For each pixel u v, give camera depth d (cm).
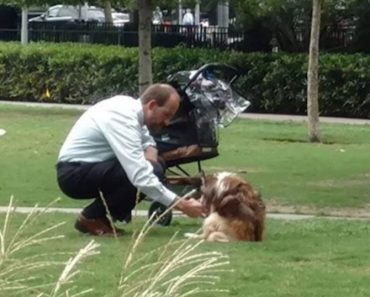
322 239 1080
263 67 2891
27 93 3192
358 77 2800
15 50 3197
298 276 901
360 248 1030
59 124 2477
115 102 1027
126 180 1034
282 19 3017
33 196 1399
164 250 632
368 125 2619
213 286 838
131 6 2655
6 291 560
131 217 1103
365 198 1452
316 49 2234
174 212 1199
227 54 2941
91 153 1038
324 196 1462
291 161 1859
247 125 2547
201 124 1225
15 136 2194
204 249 960
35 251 912
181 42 3234
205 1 2766
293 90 2869
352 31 3050
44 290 754
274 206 1371
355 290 862
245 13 2828
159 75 2964
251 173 1697
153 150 1061
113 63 3061
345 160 1886
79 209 1291
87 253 589
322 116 2850
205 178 1066
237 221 1016
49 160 1806
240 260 945
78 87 3114
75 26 3500
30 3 2678
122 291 545
